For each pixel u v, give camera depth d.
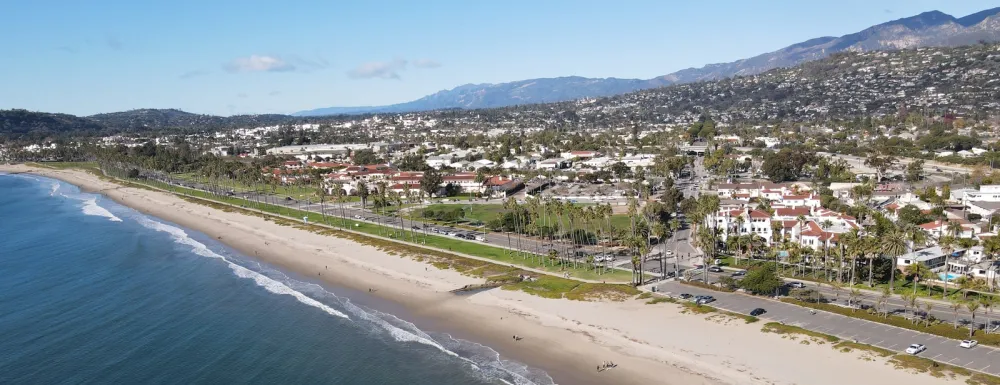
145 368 98.25
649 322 106.94
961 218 172.00
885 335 96.06
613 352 96.44
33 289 143.25
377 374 92.94
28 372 98.00
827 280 127.62
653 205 192.62
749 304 113.94
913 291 117.31
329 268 156.75
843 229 150.12
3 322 121.06
